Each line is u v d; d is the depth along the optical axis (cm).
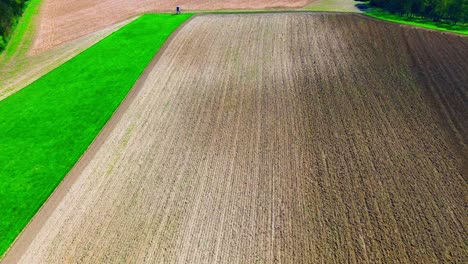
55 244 1559
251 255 1472
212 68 2908
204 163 1970
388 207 1644
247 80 2716
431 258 1415
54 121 2358
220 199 1742
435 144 1995
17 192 1822
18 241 1591
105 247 1530
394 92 2450
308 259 1440
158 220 1645
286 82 2659
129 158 2027
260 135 2158
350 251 1459
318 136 2116
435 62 2739
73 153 2075
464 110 2245
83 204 1747
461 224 1547
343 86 2559
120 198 1770
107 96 2611
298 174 1862
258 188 1794
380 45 3034
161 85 2725
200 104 2480
